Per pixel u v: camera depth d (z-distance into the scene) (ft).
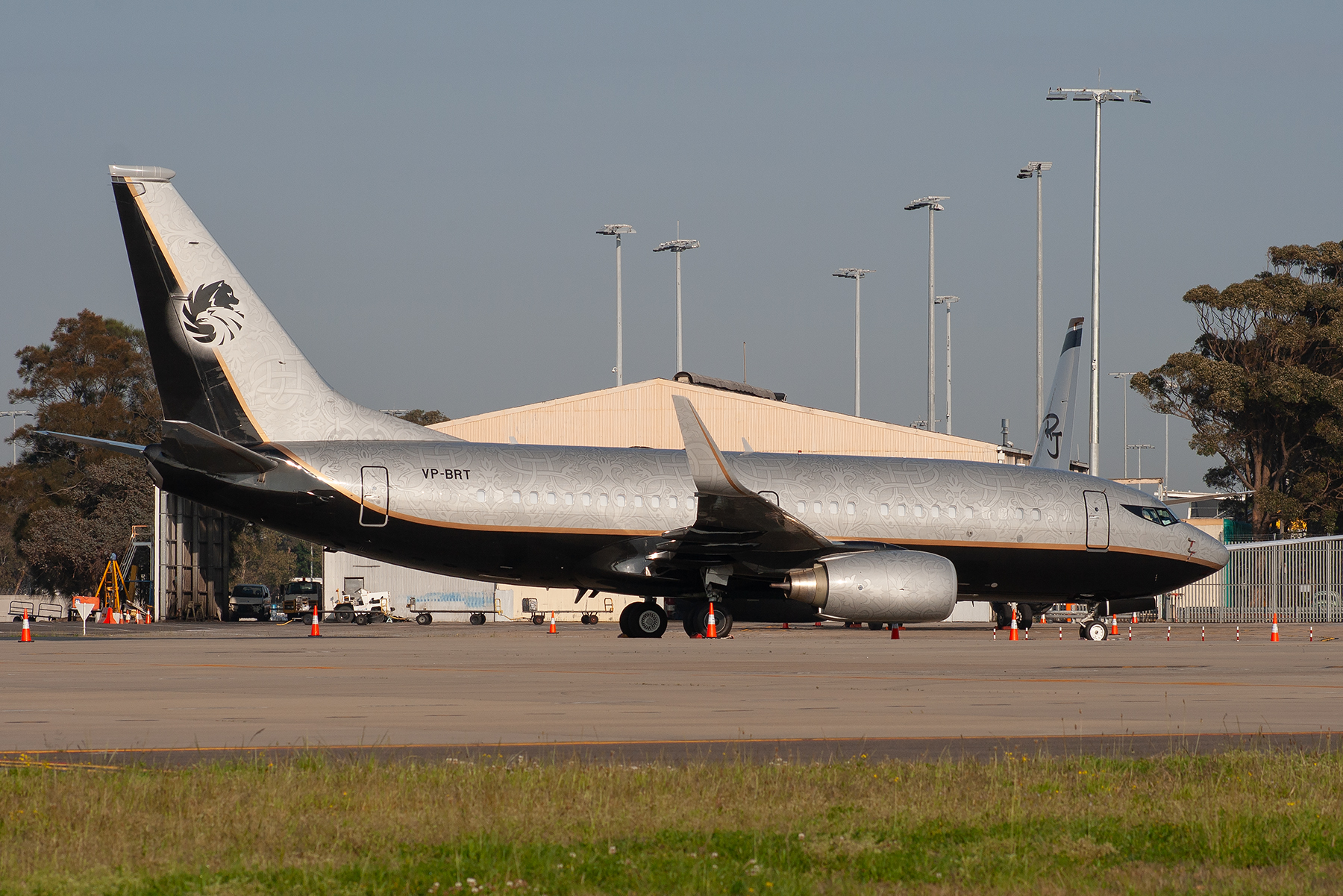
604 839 46.16
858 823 49.01
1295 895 39.68
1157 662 139.23
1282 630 257.14
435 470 182.29
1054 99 292.61
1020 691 101.14
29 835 46.14
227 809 49.83
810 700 92.89
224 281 180.04
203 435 170.40
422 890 39.73
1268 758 63.82
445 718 80.48
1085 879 41.65
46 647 165.99
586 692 98.48
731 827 48.24
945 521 199.11
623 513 185.88
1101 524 204.44
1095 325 290.15
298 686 103.30
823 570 181.37
